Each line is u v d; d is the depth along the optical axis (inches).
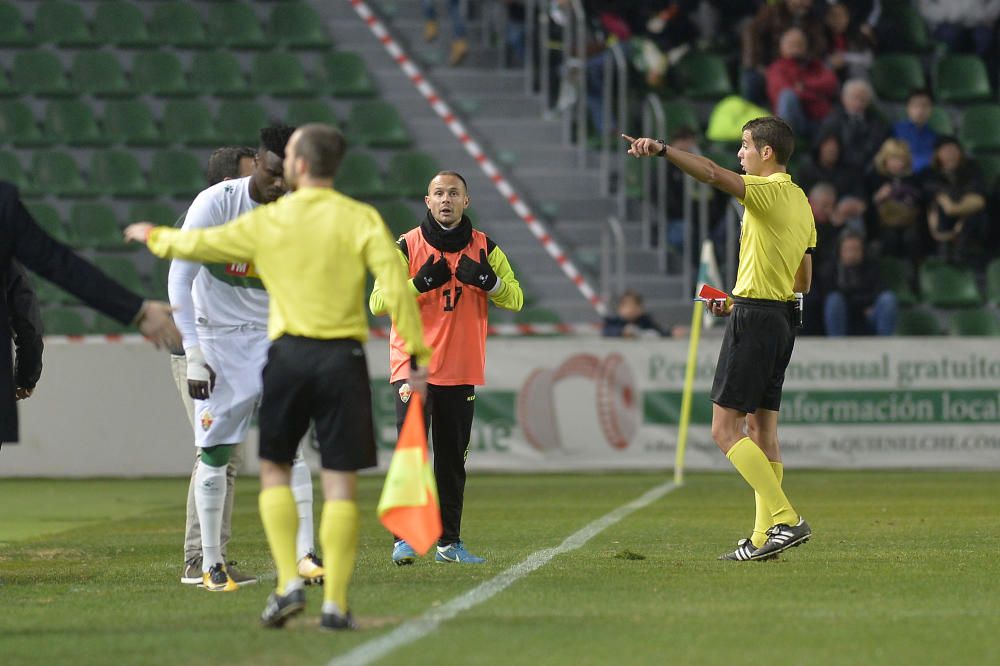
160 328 780.0
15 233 797.2
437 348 1104.8
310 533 981.2
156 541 1337.4
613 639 729.0
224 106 2989.7
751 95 2910.9
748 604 855.7
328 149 776.9
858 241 2440.9
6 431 866.1
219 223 956.0
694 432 2228.1
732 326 1070.4
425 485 764.0
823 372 2228.1
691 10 3159.5
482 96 3063.5
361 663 663.8
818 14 2965.1
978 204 2672.2
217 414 946.7
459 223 1119.0
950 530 1348.4
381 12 3280.0
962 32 3142.2
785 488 1899.6
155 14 3203.7
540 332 2405.3
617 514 1549.0
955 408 2235.5
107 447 2199.8
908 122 2768.2
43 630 781.3
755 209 1047.6
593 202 2817.4
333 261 764.0
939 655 688.4
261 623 776.9
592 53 2886.3
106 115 2989.7
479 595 899.4
